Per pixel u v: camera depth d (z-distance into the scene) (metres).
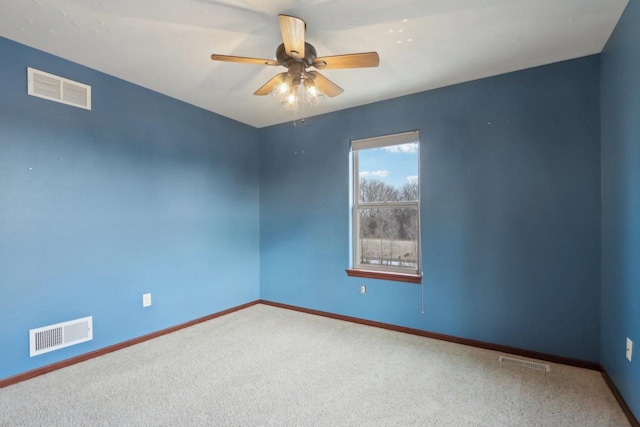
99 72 2.61
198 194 3.44
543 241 2.53
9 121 2.14
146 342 2.89
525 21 1.95
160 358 2.57
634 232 1.74
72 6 1.79
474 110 2.80
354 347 2.79
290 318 3.59
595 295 2.35
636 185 1.71
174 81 2.81
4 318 2.12
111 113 2.69
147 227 2.96
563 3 1.79
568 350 2.44
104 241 2.65
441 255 2.95
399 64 2.50
